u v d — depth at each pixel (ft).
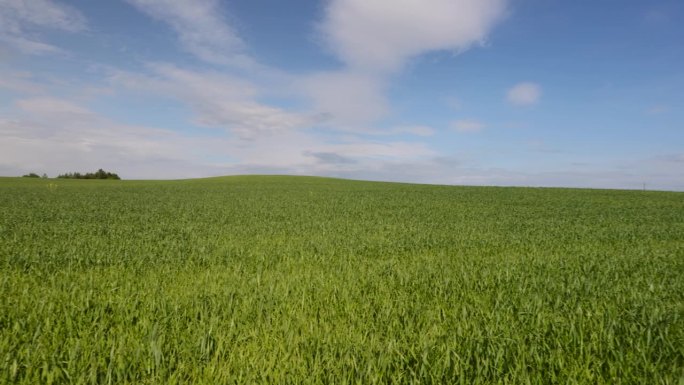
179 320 14.19
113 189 157.89
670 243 41.47
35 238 39.32
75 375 10.25
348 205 91.40
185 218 61.31
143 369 10.64
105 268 25.91
